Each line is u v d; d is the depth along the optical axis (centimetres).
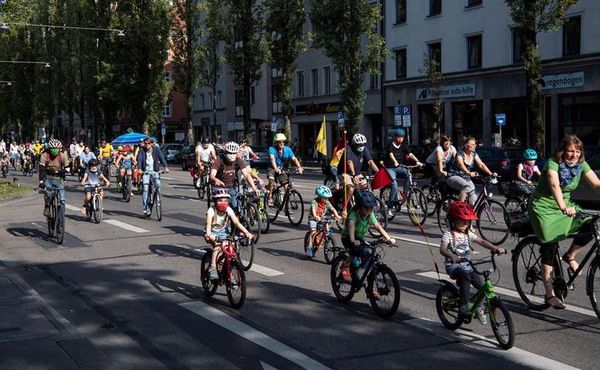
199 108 6950
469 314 632
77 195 2356
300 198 1413
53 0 6381
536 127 2548
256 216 1195
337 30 3475
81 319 726
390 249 1104
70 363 573
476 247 1125
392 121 4181
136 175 2327
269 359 584
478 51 3562
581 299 771
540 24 2505
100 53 4994
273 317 722
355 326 683
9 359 582
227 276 772
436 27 3784
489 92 3469
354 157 1155
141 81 4828
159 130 7375
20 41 6688
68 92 6231
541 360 566
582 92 3000
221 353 603
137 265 1028
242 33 4138
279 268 980
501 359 571
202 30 5200
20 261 1079
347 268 754
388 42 4138
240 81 4216
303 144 5194
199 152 2169
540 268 723
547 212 691
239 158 1157
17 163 5088
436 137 3444
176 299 812
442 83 3662
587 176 705
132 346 627
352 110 3544
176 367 566
